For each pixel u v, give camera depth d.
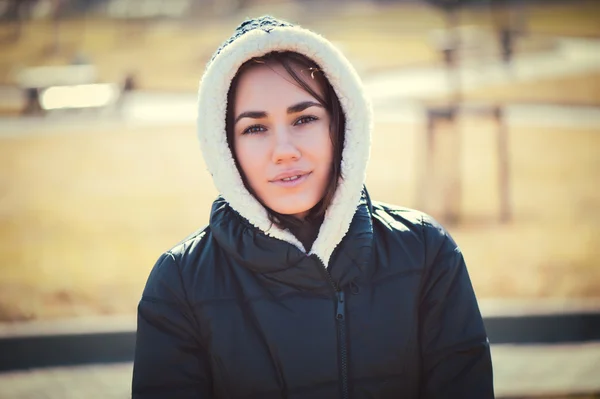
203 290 1.38
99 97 13.53
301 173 1.29
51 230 6.77
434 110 7.74
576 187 7.61
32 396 3.53
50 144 10.81
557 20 25.42
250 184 1.33
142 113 12.86
